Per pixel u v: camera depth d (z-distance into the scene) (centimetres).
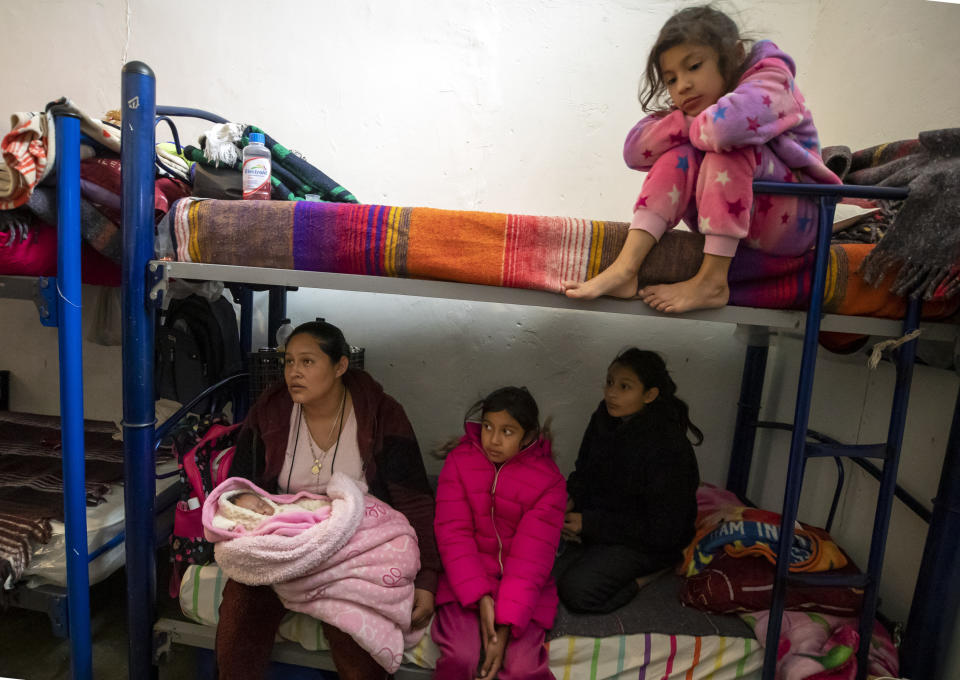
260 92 197
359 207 112
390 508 134
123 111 109
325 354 130
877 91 159
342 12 192
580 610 130
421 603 124
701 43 104
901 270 103
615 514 147
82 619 125
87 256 141
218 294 166
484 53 192
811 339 105
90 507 147
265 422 140
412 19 191
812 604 132
